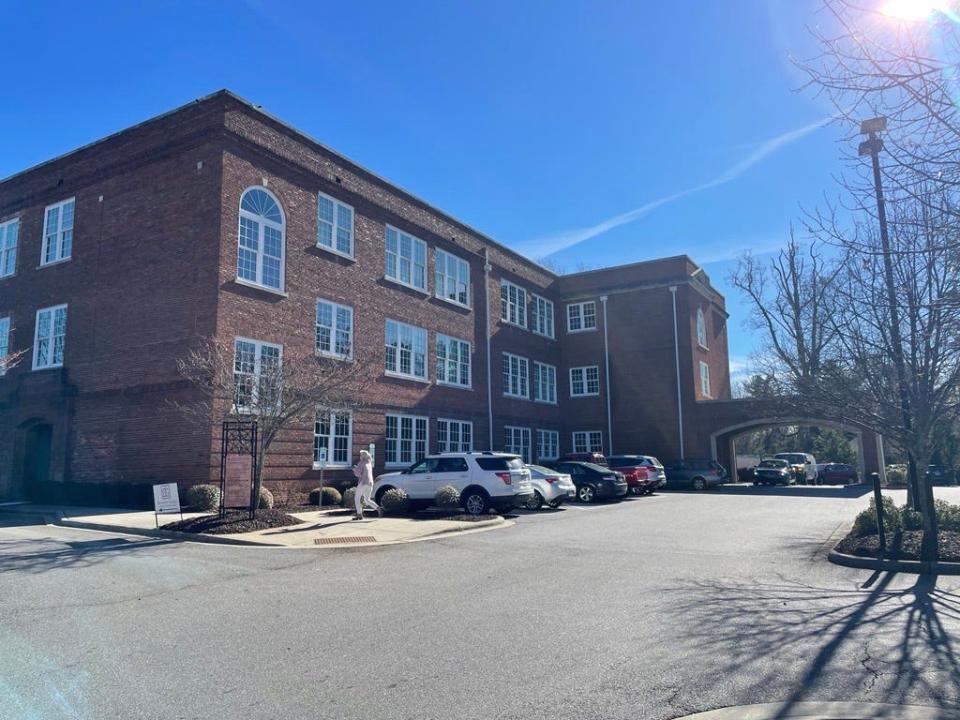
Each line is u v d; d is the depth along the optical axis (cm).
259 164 2312
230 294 2139
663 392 3984
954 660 652
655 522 1827
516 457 2016
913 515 1331
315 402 1778
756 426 3828
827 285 1445
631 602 886
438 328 3150
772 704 547
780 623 781
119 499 2111
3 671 625
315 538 1458
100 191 2430
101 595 925
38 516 1922
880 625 771
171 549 1333
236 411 1766
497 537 1517
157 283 2222
